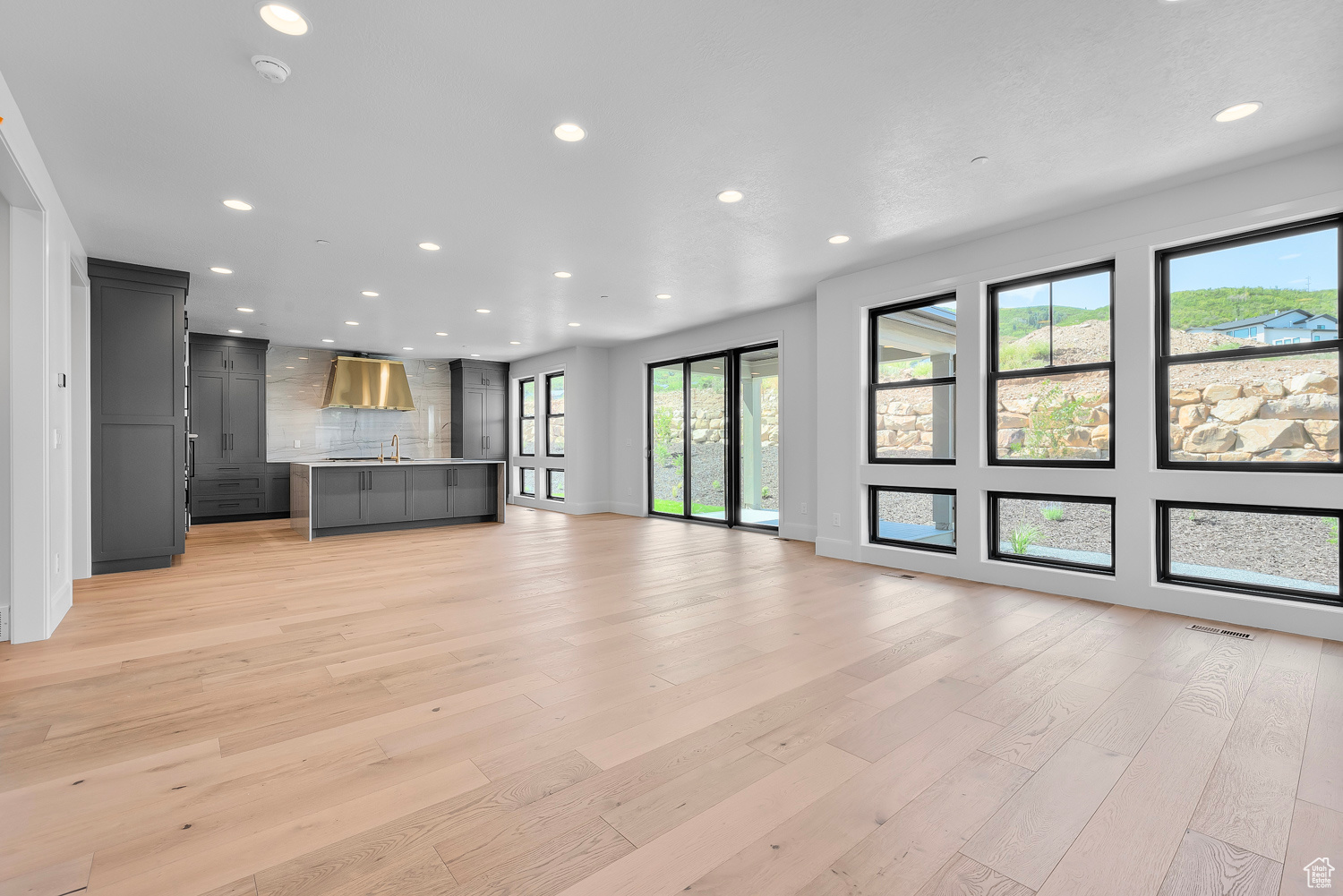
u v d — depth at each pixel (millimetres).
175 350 4918
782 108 2639
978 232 4195
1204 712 2221
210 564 5086
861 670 2650
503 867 1401
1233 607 3328
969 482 4434
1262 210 3189
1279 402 3273
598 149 2984
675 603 3787
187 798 1684
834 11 2031
